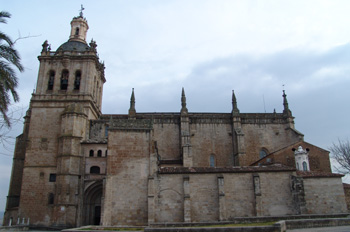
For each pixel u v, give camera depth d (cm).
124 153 4262
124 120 4419
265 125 7050
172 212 4028
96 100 7181
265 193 4194
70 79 6538
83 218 5347
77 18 7512
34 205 5575
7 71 2580
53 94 6372
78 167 5641
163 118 6900
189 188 4112
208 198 4125
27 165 5819
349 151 5916
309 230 2512
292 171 4325
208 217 4050
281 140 6950
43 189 5672
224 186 4181
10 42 2630
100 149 5794
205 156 6731
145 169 4206
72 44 7038
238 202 4141
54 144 5981
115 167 4197
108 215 3984
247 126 7006
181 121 6681
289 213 4128
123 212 4016
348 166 5844
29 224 5441
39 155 5897
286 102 7275
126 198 4072
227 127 6969
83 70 6600
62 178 5453
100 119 6769
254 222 3328
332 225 2806
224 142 6850
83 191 5447
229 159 6744
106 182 4119
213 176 4225
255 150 6850
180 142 6725
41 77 6500
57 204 5303
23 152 6444
